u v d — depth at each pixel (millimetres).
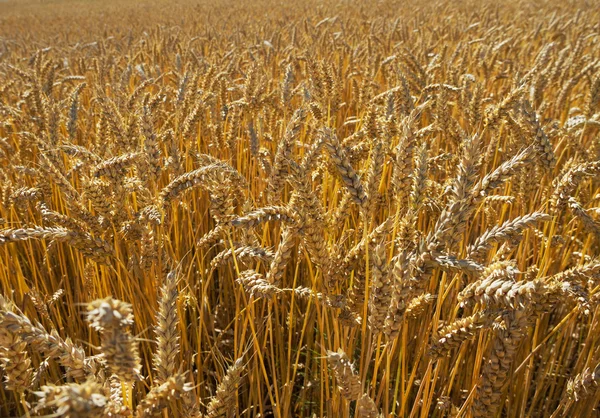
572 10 23375
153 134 3490
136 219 3133
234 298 4875
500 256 2975
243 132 6141
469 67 9445
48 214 2752
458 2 26766
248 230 3033
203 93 6270
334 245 2852
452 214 2197
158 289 3227
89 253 2764
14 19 36750
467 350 3713
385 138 3988
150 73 9750
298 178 2457
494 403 2176
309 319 4211
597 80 5445
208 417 2268
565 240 4125
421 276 2176
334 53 10828
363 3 27547
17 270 4012
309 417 4113
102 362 2205
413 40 13039
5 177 4539
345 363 1952
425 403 2885
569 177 3420
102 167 3025
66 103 6609
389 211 4047
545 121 5605
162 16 30078
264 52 11344
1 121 6613
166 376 1882
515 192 4477
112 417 1574
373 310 2266
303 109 3303
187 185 2959
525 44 11617
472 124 5203
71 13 40312
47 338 1731
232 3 36469
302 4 30203
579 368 3809
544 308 2293
